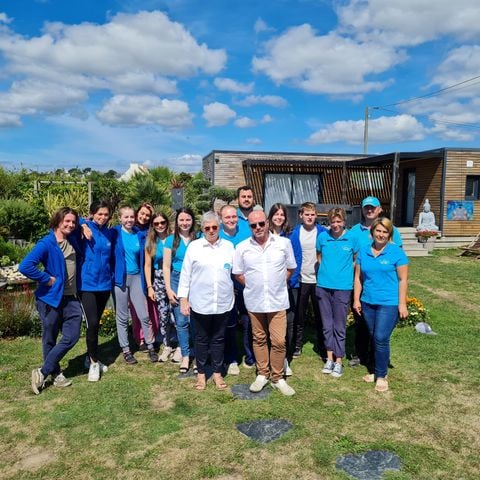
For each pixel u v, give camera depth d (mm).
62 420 3668
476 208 15531
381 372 4262
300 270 4938
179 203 13805
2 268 9133
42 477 2967
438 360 5035
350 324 6211
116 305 4816
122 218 4848
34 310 6047
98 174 19641
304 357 5156
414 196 16922
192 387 4328
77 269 4328
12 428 3553
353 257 4570
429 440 3410
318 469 3041
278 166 17672
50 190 15312
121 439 3398
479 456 3209
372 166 18000
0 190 14922
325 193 18266
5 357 5043
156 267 5004
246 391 4238
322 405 3959
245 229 4766
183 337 4660
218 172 17516
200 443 3346
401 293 4168
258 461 3129
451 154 15219
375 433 3504
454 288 9234
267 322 4270
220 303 4129
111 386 4332
